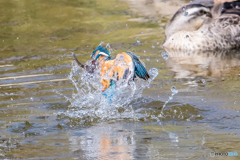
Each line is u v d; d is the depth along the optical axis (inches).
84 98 359.9
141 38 625.6
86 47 579.5
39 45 600.4
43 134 281.9
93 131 285.9
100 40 619.2
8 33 679.7
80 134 280.4
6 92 382.6
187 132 276.2
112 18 767.1
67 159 234.8
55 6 868.0
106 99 331.0
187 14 607.5
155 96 358.3
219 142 255.0
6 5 869.8
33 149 253.6
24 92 382.0
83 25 722.8
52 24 734.5
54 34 668.1
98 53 319.9
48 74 446.6
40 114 324.8
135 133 277.9
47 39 636.7
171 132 277.4
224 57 516.7
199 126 287.9
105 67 315.3
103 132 282.7
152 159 230.5
